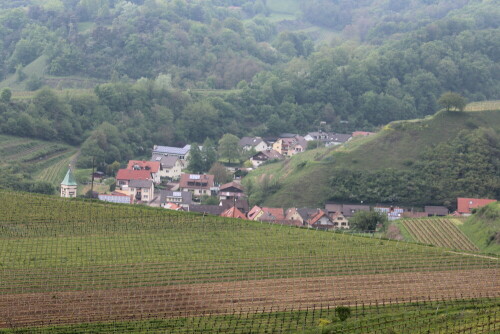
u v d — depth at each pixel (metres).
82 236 196.88
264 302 150.75
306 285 159.62
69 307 148.38
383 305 148.12
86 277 164.75
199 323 140.38
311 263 174.25
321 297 153.12
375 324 133.00
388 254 181.75
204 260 176.75
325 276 165.25
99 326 139.62
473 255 183.50
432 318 134.88
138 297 153.50
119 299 152.50
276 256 179.88
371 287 158.38
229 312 146.00
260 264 173.50
